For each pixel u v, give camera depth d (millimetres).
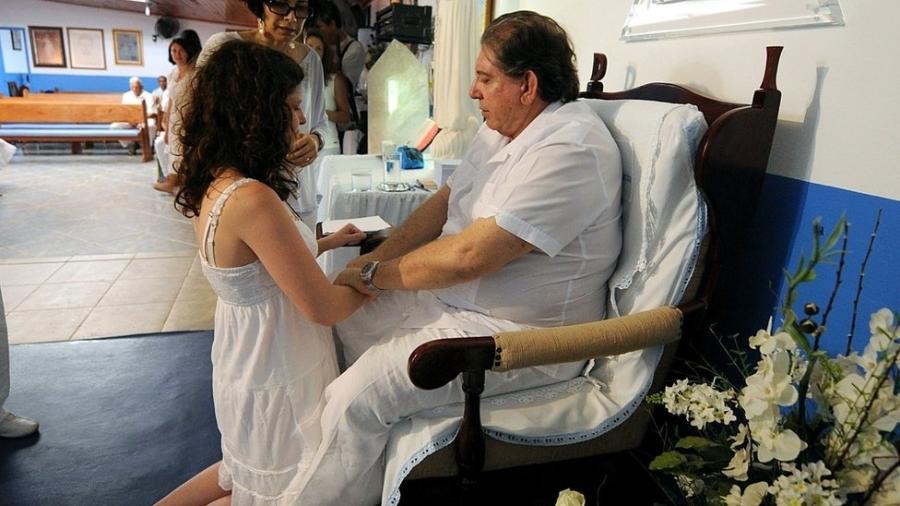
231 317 1134
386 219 2297
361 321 1343
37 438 1809
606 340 1022
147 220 4348
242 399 1143
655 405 1201
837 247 1041
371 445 1091
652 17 1552
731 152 1093
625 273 1226
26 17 9320
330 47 3402
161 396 2061
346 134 3750
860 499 722
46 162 6812
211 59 1098
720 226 1129
